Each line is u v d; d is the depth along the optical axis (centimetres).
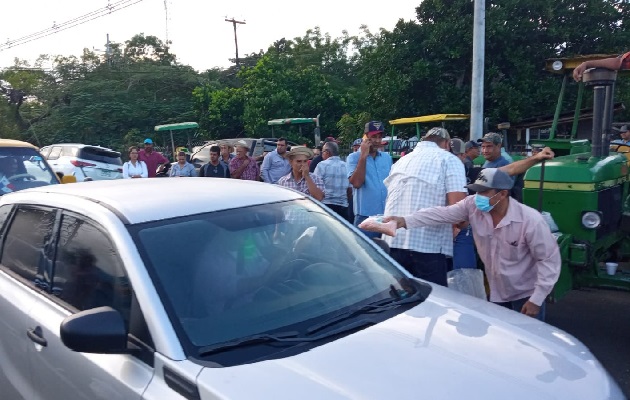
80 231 295
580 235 502
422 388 206
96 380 249
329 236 321
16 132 3672
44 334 287
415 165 453
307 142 2564
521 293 396
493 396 204
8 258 355
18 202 365
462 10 1769
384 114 1861
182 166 1143
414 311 274
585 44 1730
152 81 3747
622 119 1465
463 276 432
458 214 403
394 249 455
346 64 4753
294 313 264
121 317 239
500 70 1753
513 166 423
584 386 220
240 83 4422
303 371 215
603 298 655
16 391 316
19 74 3956
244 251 283
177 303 246
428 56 1781
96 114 3512
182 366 221
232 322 250
